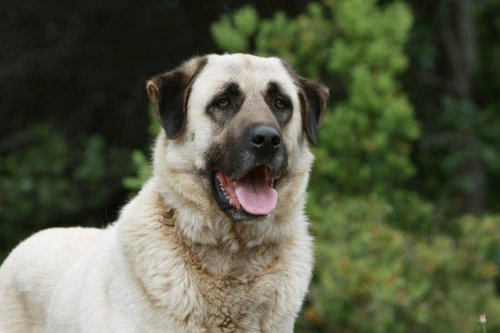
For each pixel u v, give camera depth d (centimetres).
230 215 633
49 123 1836
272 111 665
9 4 1917
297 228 664
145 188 672
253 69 670
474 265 1228
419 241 1275
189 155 652
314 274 1212
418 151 1836
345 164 1318
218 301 631
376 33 1340
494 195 1925
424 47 1798
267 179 649
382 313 1122
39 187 1714
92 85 1920
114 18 1909
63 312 676
